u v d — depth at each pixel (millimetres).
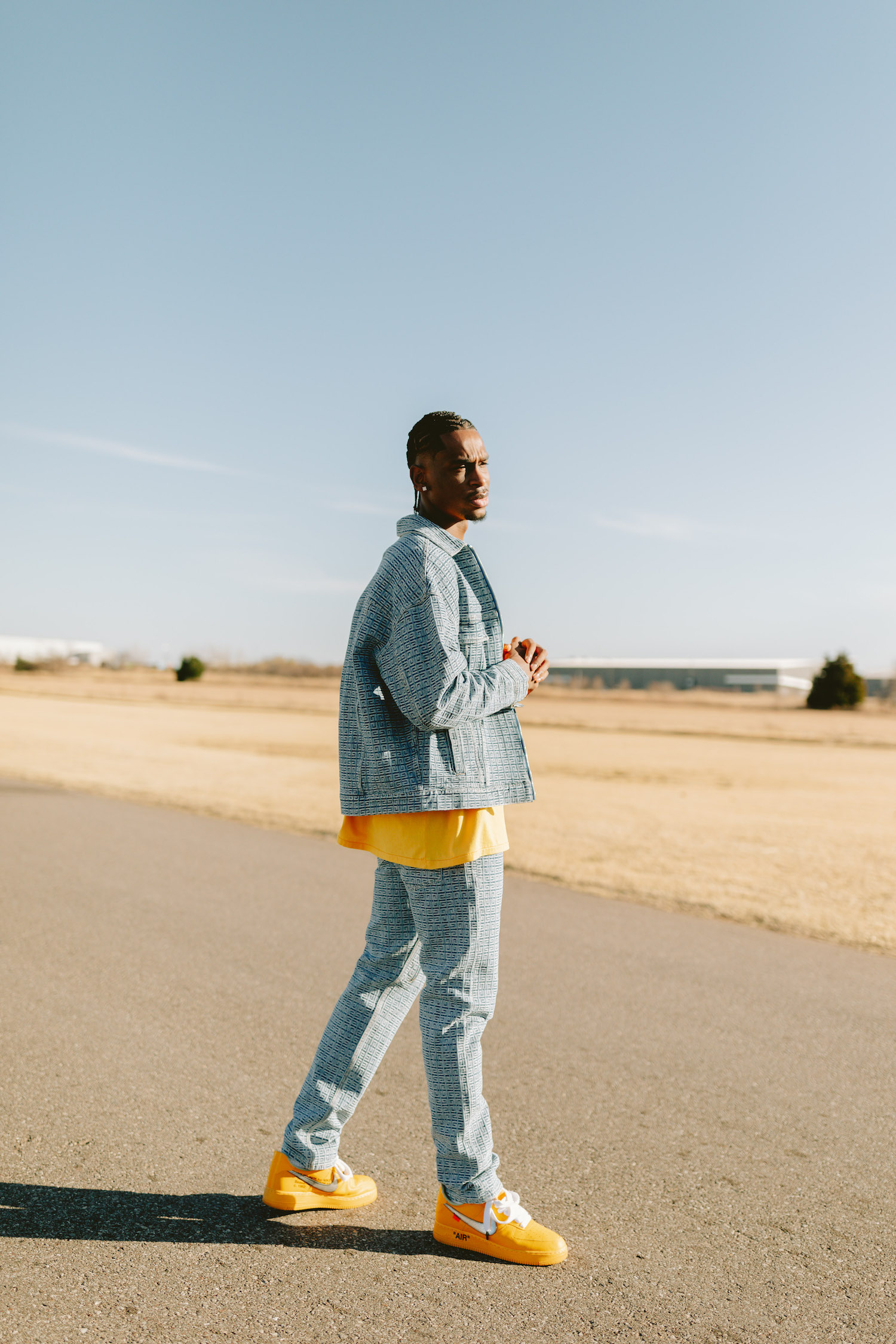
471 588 2070
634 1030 3768
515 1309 1891
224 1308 1863
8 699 44594
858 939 5422
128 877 6602
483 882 2059
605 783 17062
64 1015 3711
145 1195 2332
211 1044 3445
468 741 2035
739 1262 2109
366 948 2256
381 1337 1783
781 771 21000
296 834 8930
